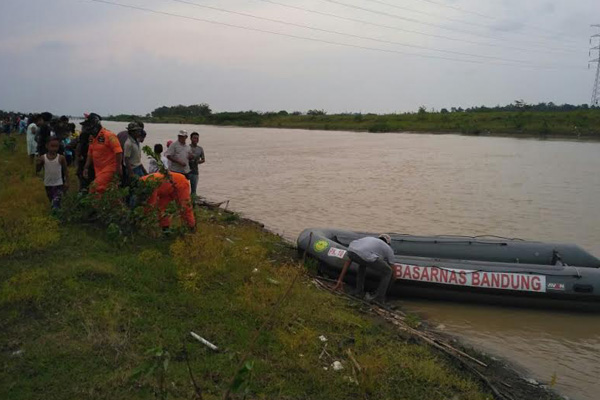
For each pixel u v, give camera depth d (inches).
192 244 285.9
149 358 178.1
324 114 3769.7
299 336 212.5
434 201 624.4
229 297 240.4
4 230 276.5
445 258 355.6
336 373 195.3
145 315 209.0
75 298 210.4
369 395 184.9
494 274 310.2
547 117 2244.1
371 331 239.9
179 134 403.9
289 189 716.7
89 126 306.2
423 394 191.9
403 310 302.7
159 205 316.5
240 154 1289.4
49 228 283.9
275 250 367.9
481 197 654.5
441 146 1563.7
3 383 157.9
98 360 174.2
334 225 494.0
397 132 2522.1
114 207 294.4
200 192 687.1
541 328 283.4
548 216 541.6
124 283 230.8
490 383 208.7
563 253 349.4
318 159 1157.1
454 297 315.0
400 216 538.3
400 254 360.2
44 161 321.4
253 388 175.3
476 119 2496.3
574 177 840.3
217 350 193.2
